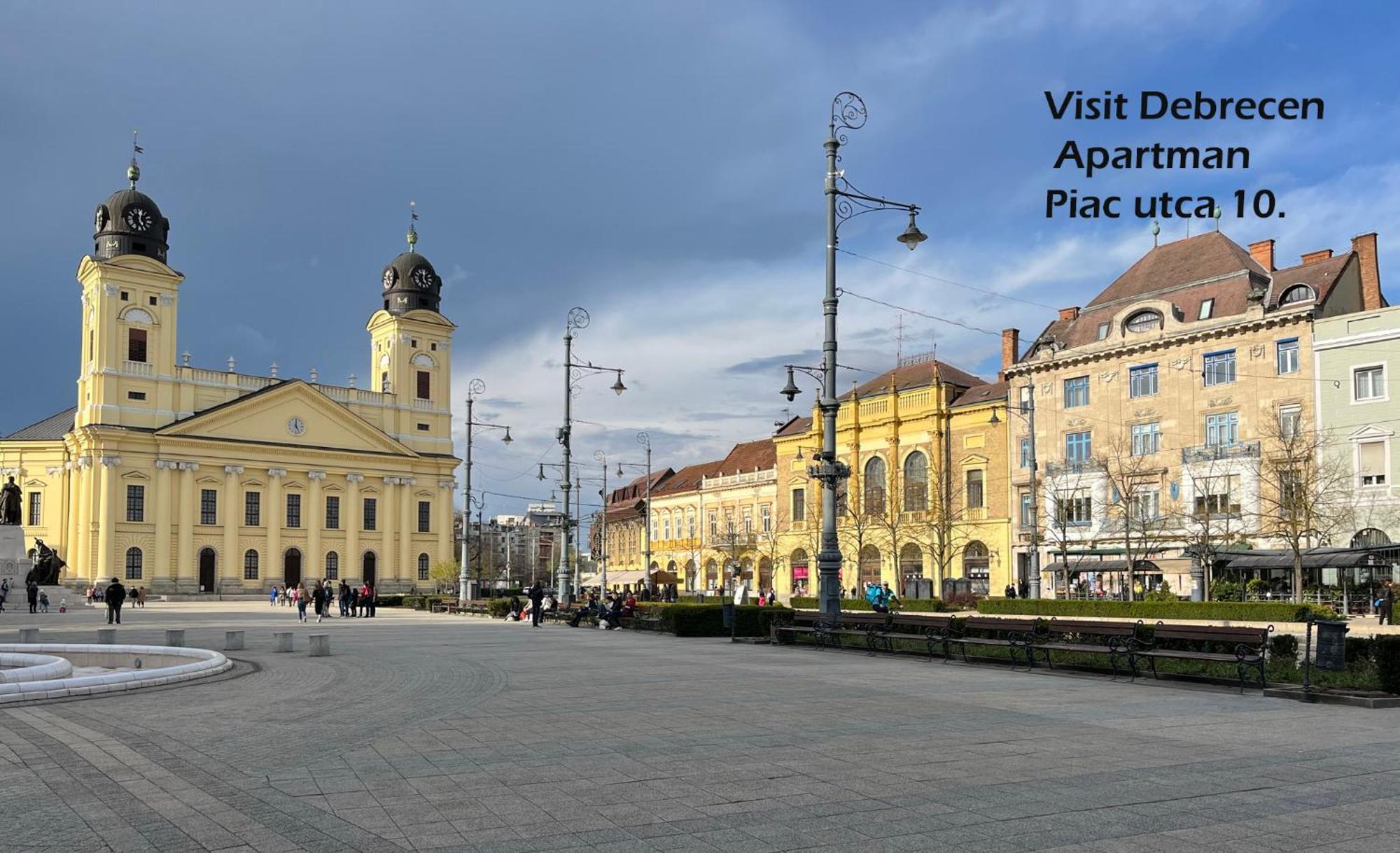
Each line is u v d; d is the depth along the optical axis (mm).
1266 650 19562
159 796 9594
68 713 14922
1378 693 16656
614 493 130750
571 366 47188
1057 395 66312
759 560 90750
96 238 93812
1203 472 57125
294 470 99188
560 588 49156
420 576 107188
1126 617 45156
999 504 70000
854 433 80125
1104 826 8625
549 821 8711
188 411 94375
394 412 107875
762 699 16453
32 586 63469
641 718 14352
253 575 96125
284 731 13211
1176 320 60156
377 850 7875
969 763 11195
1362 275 56969
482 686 18281
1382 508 50219
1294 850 8039
